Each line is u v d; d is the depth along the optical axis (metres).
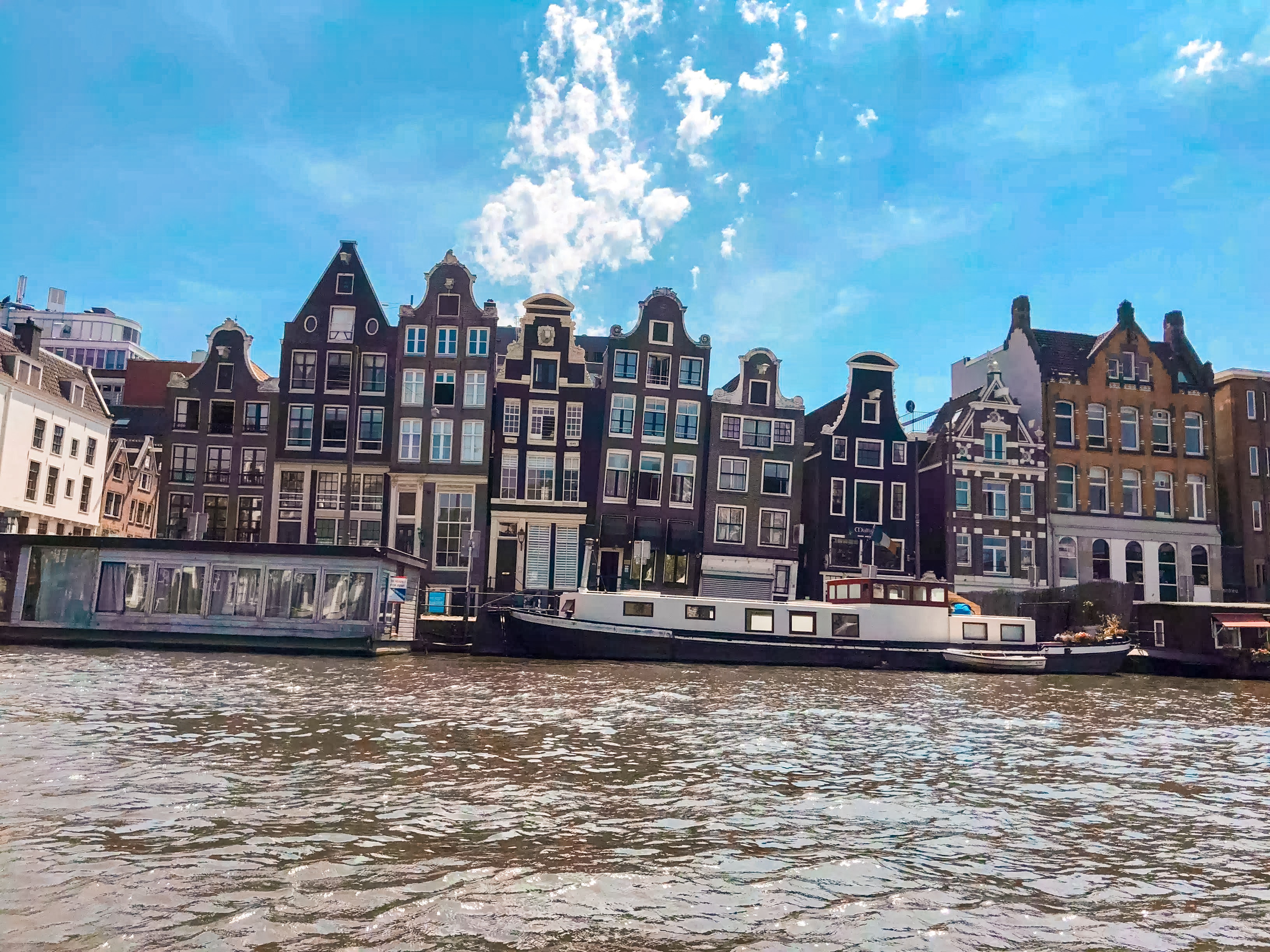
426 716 18.50
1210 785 14.57
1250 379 55.53
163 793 11.38
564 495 48.69
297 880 8.61
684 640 35.56
